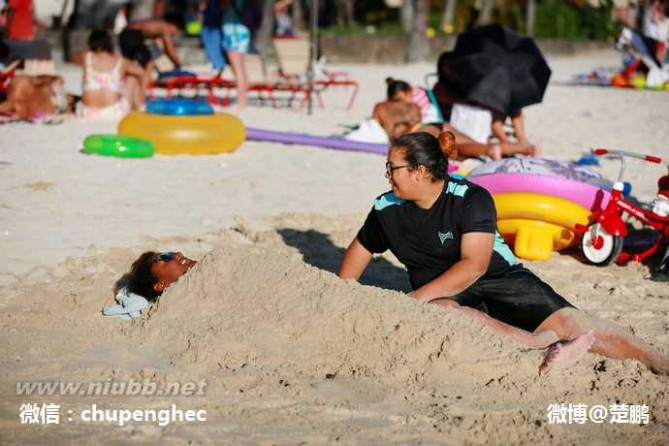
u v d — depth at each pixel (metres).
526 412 6.98
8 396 7.17
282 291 8.55
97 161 17.19
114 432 6.60
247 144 20.05
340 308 8.17
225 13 26.36
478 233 8.15
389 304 8.08
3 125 21.56
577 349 7.63
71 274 10.28
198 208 13.83
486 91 18.77
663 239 11.74
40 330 8.61
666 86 36.03
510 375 7.56
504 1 61.62
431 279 8.64
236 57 26.50
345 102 29.80
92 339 8.44
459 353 7.68
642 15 50.44
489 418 6.86
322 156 18.80
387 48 47.81
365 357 7.84
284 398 7.25
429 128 18.58
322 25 58.34
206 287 8.82
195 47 41.81
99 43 22.80
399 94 19.80
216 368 7.86
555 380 7.50
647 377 7.62
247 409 7.02
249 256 9.05
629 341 7.98
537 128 24.56
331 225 13.02
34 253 10.98
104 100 22.84
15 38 26.83
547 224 11.88
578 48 57.44
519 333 8.12
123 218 12.95
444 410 7.03
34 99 23.08
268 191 15.29
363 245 8.89
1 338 8.34
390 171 8.15
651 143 22.36
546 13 61.03
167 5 47.22
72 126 21.78
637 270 11.70
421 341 7.78
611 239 11.56
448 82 19.73
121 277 10.17
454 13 60.56
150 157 18.03
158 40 29.67
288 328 8.22
